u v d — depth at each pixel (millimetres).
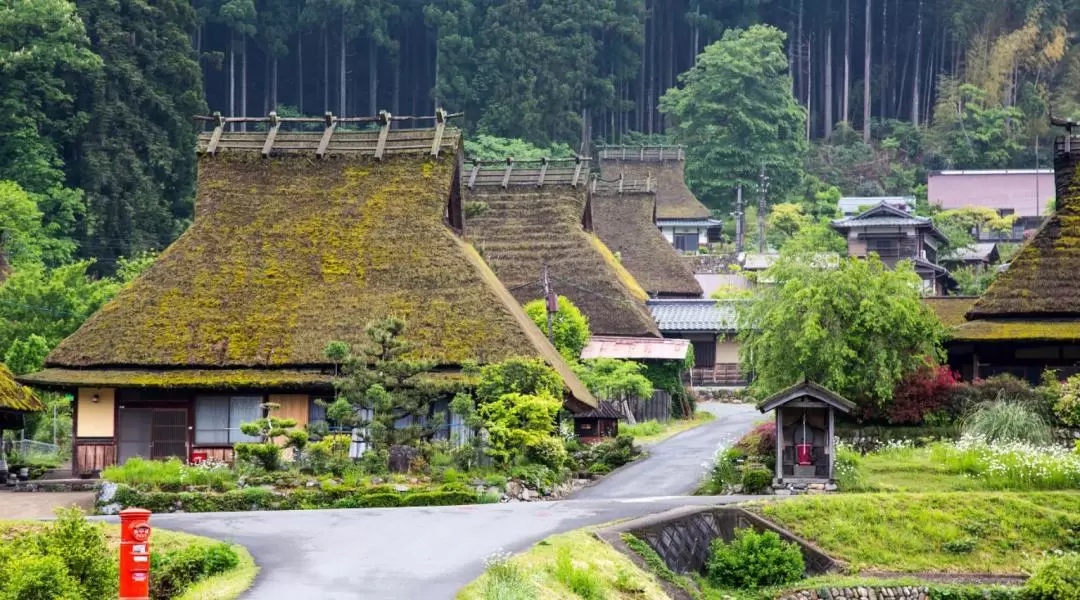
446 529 35500
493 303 50719
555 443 47000
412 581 29719
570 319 70375
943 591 36062
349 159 56219
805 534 38969
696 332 85312
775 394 44594
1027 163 155500
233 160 56406
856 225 107188
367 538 34250
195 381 49062
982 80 161250
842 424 50531
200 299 51625
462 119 143750
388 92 154500
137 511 25406
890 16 172750
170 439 50000
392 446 44875
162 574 30188
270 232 53906
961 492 41969
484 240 78875
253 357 49750
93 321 51188
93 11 104312
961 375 58344
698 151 144500
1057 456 44531
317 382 48844
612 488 47688
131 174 100688
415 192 54750
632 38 153000
